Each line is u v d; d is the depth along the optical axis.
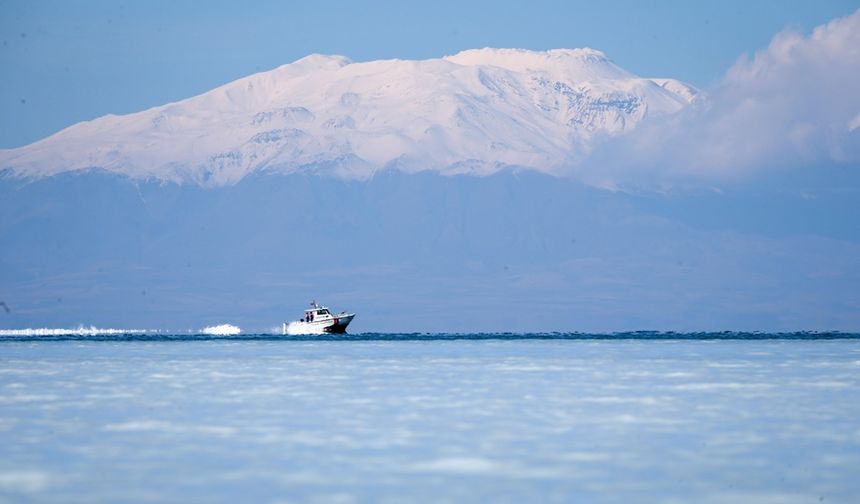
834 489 147.50
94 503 140.00
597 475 155.12
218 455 168.50
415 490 146.62
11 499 141.88
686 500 141.88
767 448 174.00
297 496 143.38
